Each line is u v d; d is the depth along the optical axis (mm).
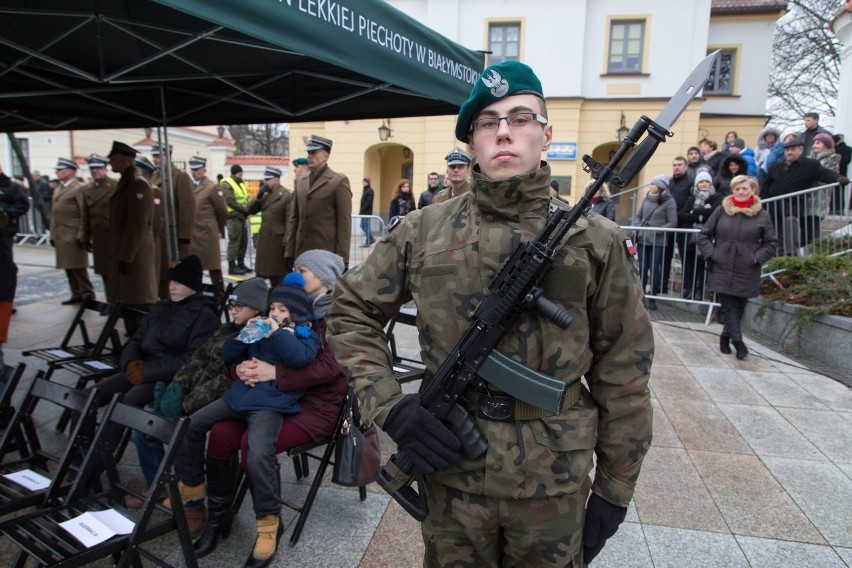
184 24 3373
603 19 17016
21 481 2434
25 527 2041
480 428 1384
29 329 6352
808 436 3791
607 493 1460
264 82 4695
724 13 19203
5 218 4531
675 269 8102
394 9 3186
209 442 2557
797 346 5734
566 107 17094
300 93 4914
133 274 5418
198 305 3303
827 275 6000
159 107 5461
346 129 18516
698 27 16719
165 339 3205
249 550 2566
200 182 8438
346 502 2971
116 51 4039
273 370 2584
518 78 1405
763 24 19094
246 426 2609
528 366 1362
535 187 1380
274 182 7273
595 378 1464
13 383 2693
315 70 4406
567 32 16922
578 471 1387
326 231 5746
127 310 4043
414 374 3615
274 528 2475
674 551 2586
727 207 5359
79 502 2227
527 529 1402
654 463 3402
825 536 2709
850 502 3000
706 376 4969
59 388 2527
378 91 4844
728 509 2926
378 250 1562
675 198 8078
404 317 3928
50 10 2859
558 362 1358
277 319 2695
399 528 2742
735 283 5316
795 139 7086
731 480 3213
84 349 4242
